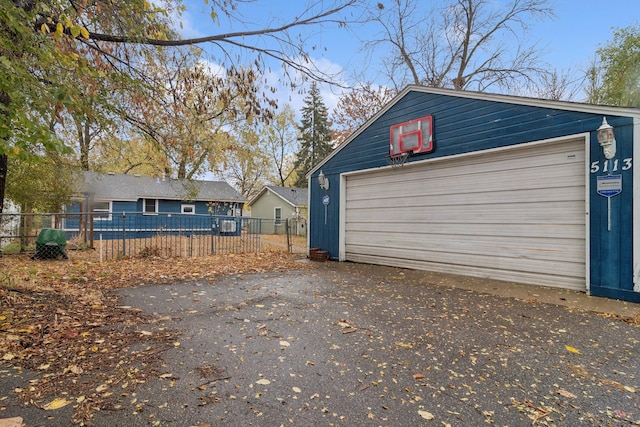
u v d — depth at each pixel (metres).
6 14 2.71
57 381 2.30
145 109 5.15
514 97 5.85
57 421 1.86
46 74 3.53
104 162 12.53
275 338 3.22
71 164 9.40
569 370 2.61
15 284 4.52
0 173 6.97
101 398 2.11
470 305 4.48
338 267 8.02
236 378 2.42
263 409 2.04
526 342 3.18
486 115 6.28
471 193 6.58
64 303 4.07
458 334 3.38
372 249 8.53
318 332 3.41
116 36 4.52
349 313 4.09
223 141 6.21
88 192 12.85
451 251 6.89
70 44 3.68
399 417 1.99
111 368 2.52
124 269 6.97
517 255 5.90
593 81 13.92
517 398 2.21
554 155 5.48
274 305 4.43
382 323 3.71
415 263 7.54
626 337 3.32
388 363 2.71
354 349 2.99
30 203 10.24
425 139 7.26
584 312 4.16
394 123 7.95
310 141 31.50
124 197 16.98
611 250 4.80
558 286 5.41
